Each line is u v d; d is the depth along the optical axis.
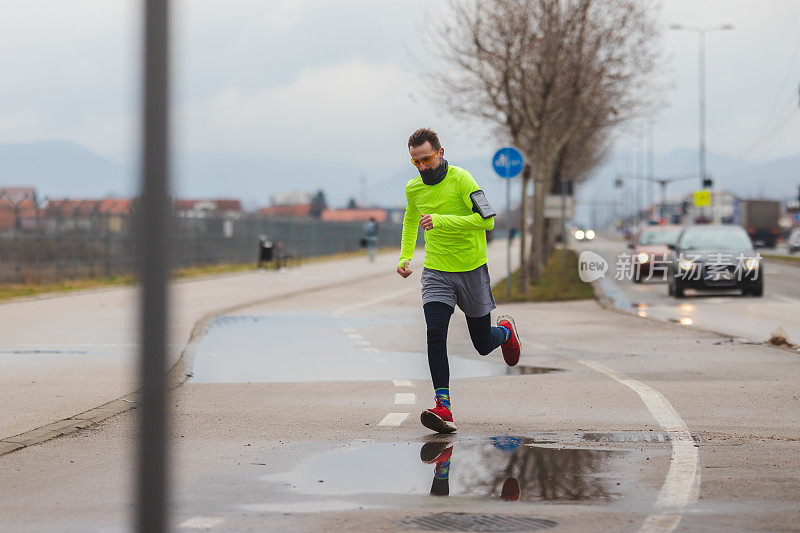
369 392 24.05
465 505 12.88
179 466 15.45
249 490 13.81
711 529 11.63
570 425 19.05
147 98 5.63
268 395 23.59
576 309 52.31
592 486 13.87
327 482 14.29
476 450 16.58
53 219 75.44
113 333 39.16
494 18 71.56
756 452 16.30
